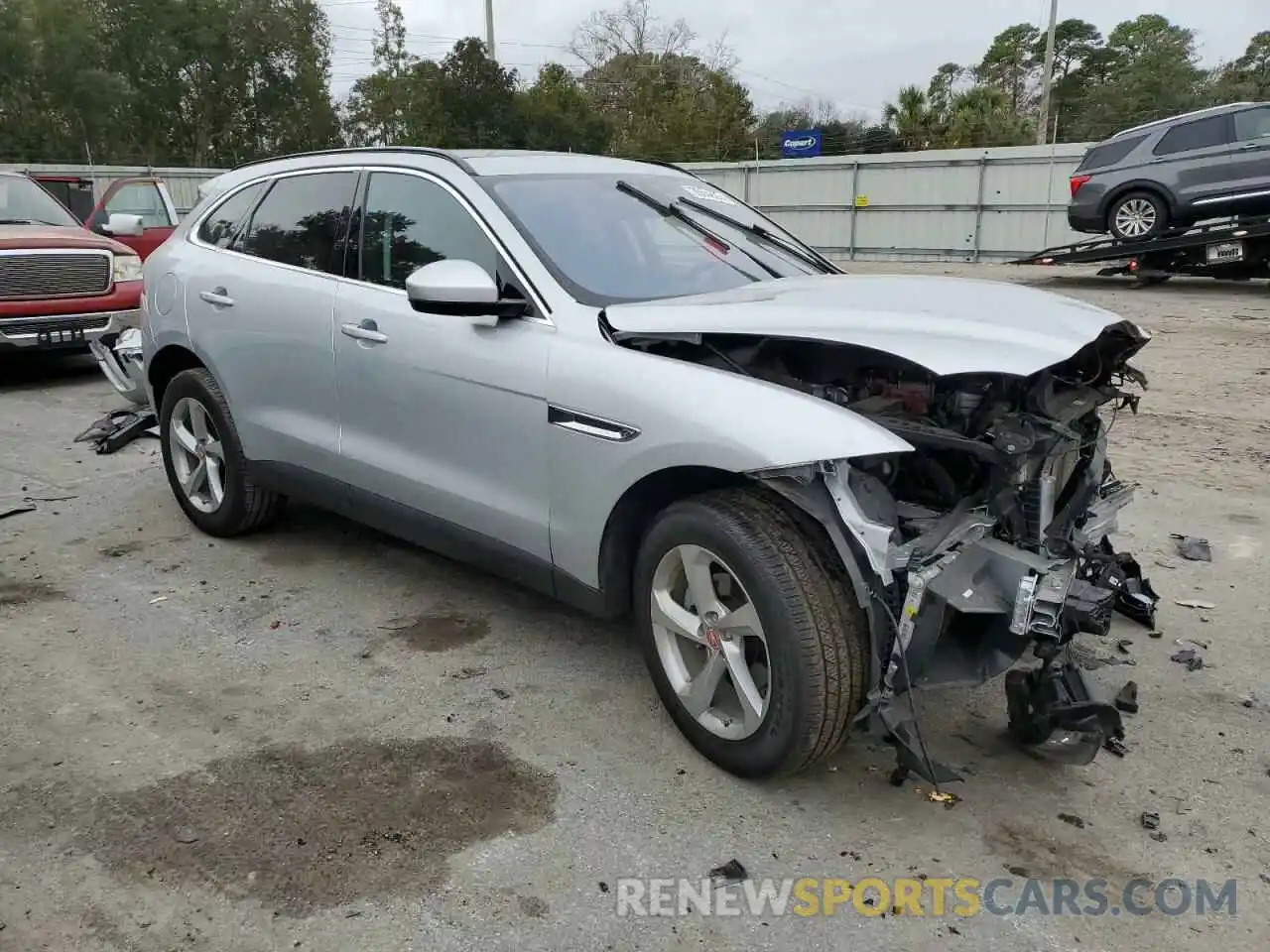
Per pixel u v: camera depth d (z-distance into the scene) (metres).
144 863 2.77
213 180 5.27
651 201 4.25
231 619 4.29
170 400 5.19
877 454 2.67
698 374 3.07
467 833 2.90
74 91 44.03
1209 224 14.95
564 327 3.44
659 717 3.53
